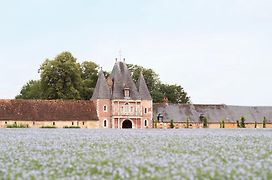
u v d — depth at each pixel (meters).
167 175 13.05
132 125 105.75
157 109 112.56
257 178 12.18
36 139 31.84
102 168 14.81
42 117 96.56
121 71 107.75
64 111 99.19
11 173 14.02
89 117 100.25
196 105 116.31
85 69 123.31
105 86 105.06
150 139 31.06
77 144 26.11
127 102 105.62
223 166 14.89
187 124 111.44
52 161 17.16
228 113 117.06
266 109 121.44
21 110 96.50
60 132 48.62
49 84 107.00
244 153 19.72
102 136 36.50
